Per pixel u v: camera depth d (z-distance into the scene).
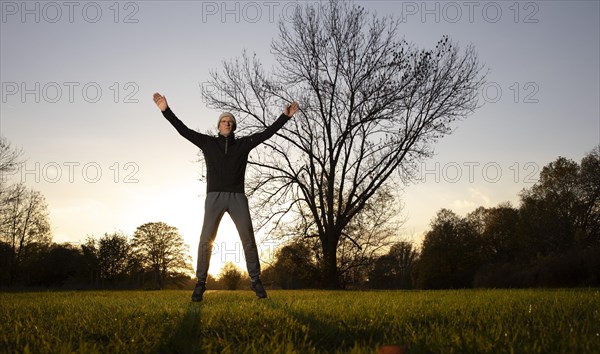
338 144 23.75
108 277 47.62
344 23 23.39
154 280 63.53
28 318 4.05
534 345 2.30
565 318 3.60
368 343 2.82
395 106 22.88
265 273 26.25
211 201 5.61
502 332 2.85
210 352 2.48
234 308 4.50
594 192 46.91
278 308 4.49
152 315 4.02
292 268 25.05
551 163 50.38
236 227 5.71
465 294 8.20
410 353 2.43
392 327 3.34
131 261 51.28
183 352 2.62
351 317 3.67
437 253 65.44
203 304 5.46
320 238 23.91
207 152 5.63
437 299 6.28
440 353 2.40
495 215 66.31
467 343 2.47
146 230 64.75
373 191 23.34
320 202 23.78
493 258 64.69
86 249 47.81
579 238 43.53
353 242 24.30
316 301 5.87
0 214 34.09
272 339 2.73
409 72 22.59
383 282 30.39
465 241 65.56
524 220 52.72
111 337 3.08
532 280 35.84
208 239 5.71
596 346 2.32
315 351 2.60
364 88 23.11
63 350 2.41
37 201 41.09
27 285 45.78
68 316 4.12
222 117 5.68
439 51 22.83
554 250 48.47
